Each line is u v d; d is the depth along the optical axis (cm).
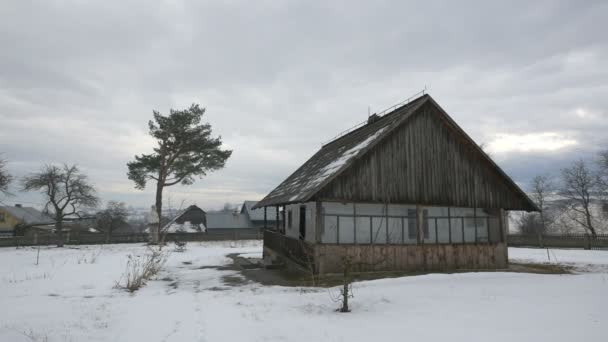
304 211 1900
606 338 543
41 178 3550
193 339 601
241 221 5766
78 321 727
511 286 1035
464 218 1752
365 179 1409
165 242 3381
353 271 1364
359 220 1745
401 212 1800
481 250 1584
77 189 3672
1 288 1144
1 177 3431
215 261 1989
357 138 1766
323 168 1645
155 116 3447
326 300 910
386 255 1426
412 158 1512
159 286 1193
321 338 590
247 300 931
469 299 866
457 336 578
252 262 1922
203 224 6003
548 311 722
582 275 1288
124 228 5600
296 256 1538
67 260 2027
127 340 603
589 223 4206
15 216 5531
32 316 772
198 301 929
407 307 802
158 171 3525
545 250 2681
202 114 3606
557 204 4881
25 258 2188
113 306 872
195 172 3581
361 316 735
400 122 1468
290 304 870
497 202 1661
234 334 623
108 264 1792
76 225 5709
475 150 1634
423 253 1481
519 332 589
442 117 1597
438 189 1541
